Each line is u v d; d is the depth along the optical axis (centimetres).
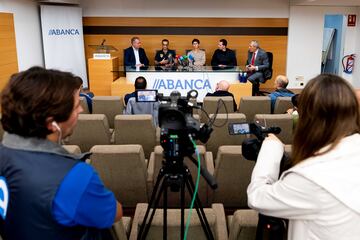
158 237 175
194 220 172
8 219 93
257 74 736
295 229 105
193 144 154
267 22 865
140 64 748
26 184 90
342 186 94
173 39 872
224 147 246
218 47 852
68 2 772
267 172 116
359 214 93
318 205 96
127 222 184
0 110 96
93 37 867
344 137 100
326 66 1053
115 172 249
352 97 100
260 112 464
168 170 160
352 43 903
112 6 853
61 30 775
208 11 857
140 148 247
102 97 452
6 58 605
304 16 862
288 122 326
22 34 672
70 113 99
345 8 868
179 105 161
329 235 96
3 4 599
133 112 426
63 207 89
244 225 148
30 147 94
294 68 893
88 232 97
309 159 101
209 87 679
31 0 709
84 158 106
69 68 801
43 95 93
